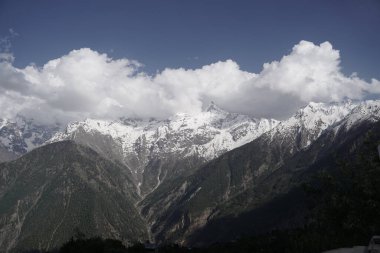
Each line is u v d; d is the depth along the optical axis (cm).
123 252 12825
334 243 6009
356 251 4881
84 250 12125
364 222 6406
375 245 3959
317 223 7300
